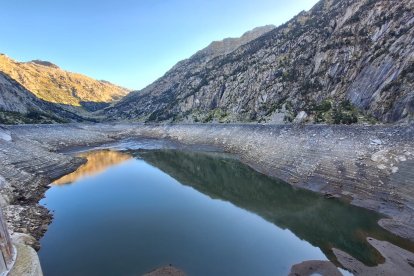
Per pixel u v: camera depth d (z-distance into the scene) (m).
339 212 45.34
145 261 33.34
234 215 46.66
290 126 84.88
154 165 88.88
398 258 32.72
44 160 77.69
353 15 106.75
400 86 69.44
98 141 140.25
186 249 35.97
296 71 119.50
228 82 165.25
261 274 30.73
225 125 124.38
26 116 170.38
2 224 24.02
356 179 52.28
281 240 37.97
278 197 53.88
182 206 51.41
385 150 53.44
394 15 87.94
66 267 32.50
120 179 71.94
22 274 23.56
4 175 54.75
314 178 58.84
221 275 30.59
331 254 34.28
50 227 43.09
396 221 40.44
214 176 73.06
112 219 45.69
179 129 153.50
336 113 80.88
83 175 75.88
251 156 86.75
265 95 124.75
